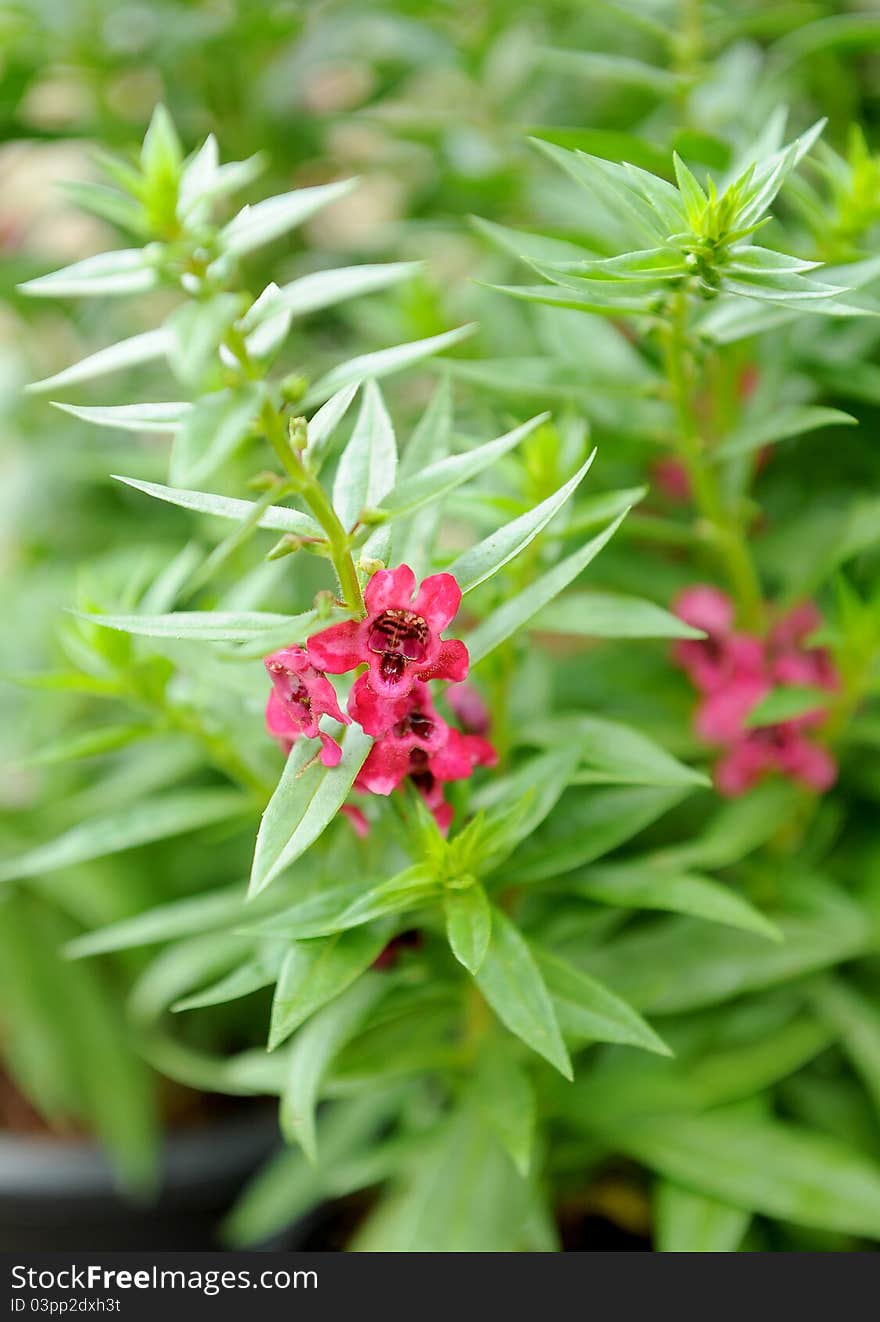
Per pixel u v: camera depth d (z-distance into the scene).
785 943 0.42
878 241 0.43
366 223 0.66
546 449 0.39
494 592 0.38
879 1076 0.42
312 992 0.34
